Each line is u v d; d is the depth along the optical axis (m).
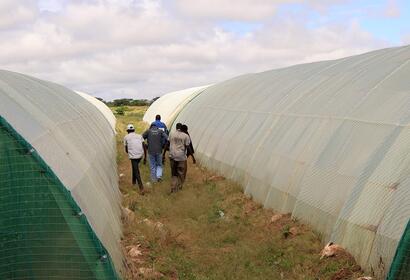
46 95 14.38
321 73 16.62
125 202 14.96
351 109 12.03
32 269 7.21
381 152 9.67
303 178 12.02
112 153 20.94
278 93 18.08
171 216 14.03
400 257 7.34
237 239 11.82
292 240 10.75
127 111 84.75
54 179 7.22
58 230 7.23
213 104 25.92
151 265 9.73
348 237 9.35
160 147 18.59
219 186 17.11
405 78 11.48
